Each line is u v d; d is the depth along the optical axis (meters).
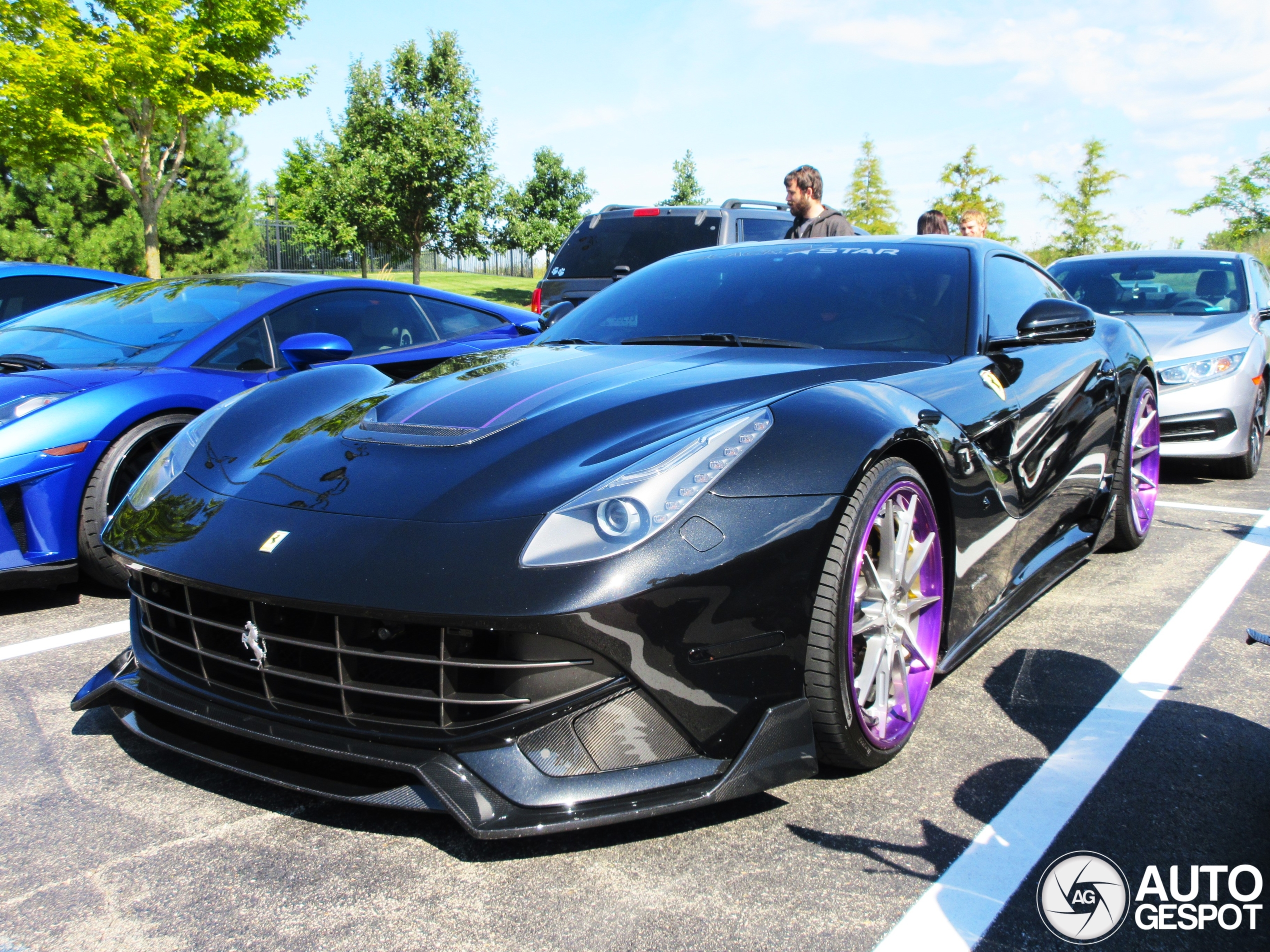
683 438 1.84
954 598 2.30
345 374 2.66
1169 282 6.20
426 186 23.55
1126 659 2.68
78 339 3.88
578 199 30.55
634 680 1.64
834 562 1.82
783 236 8.37
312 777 1.77
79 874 1.67
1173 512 4.64
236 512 1.96
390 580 1.66
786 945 1.46
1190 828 1.79
